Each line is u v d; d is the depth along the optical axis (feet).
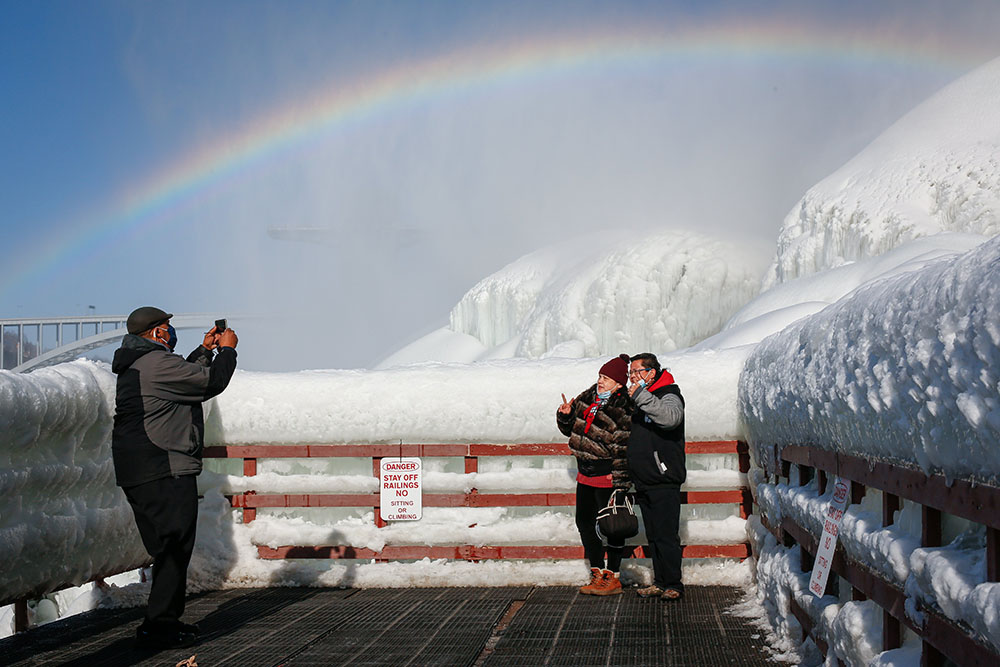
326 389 23.17
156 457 16.34
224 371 16.96
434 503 23.06
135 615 19.70
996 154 62.54
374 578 22.54
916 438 7.79
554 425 22.85
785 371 14.67
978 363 6.18
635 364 19.86
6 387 15.93
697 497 22.58
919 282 7.75
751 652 15.28
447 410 22.90
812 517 13.21
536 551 22.72
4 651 16.26
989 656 6.26
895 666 8.49
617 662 14.89
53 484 17.43
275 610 19.77
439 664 14.97
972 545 7.34
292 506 23.25
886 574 9.07
